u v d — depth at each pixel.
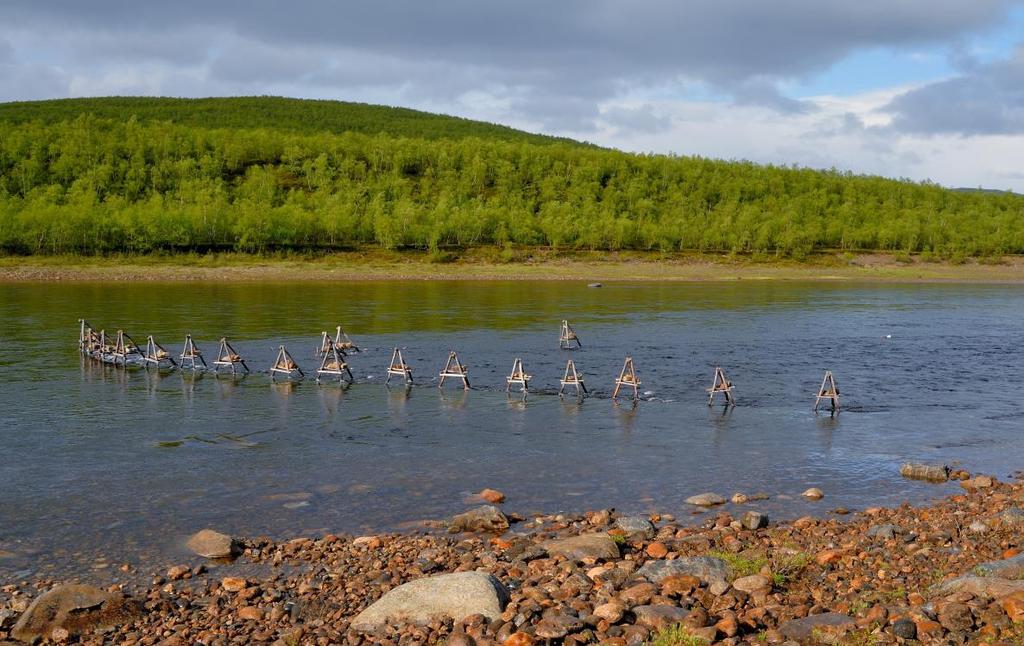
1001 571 15.66
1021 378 49.56
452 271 151.62
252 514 23.67
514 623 13.92
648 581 16.48
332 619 15.54
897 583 16.14
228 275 134.75
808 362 55.19
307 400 42.53
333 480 27.42
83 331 58.75
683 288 126.06
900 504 24.64
